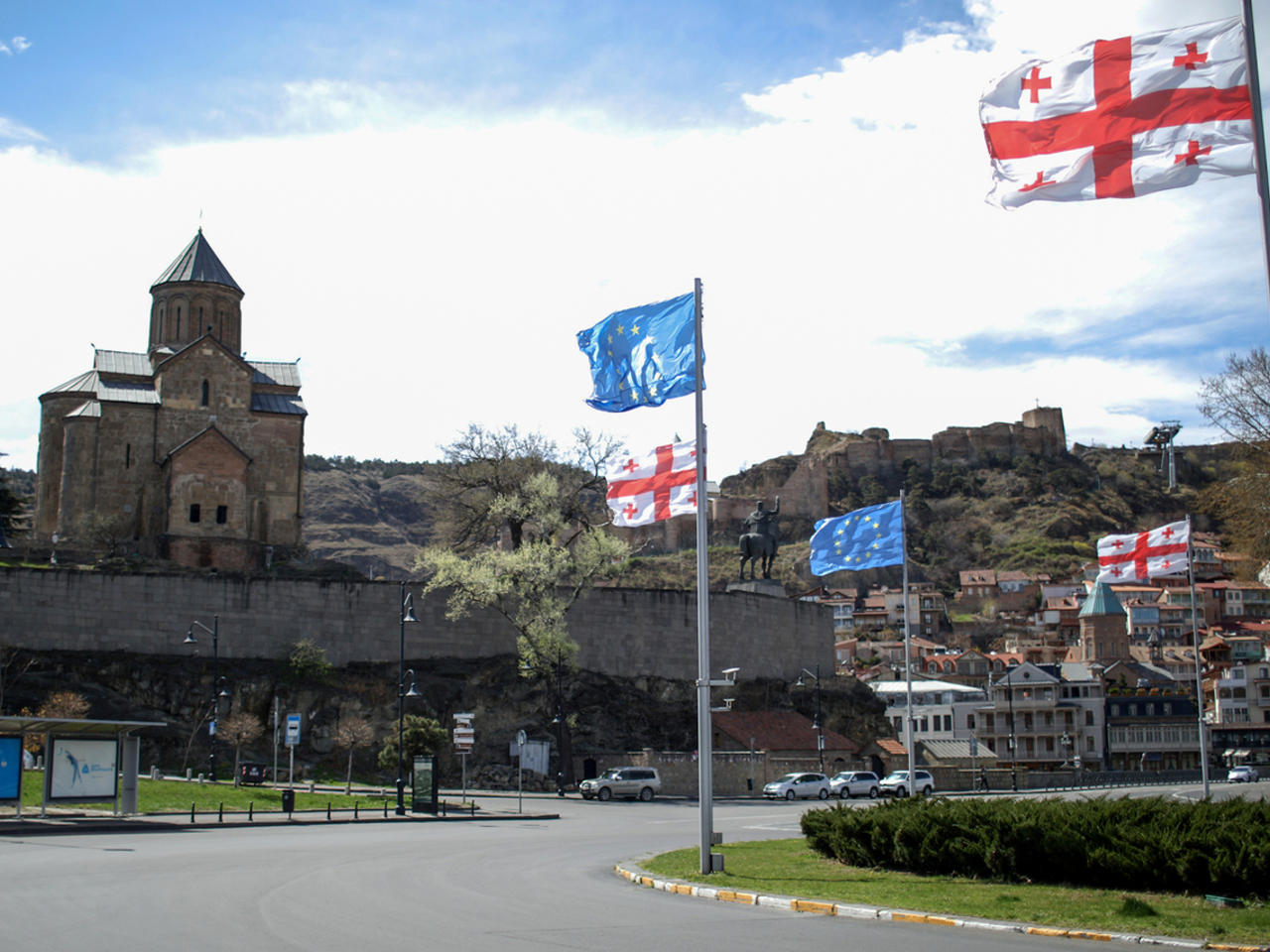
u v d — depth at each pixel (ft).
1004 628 603.67
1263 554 159.53
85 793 126.00
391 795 175.63
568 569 228.22
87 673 200.13
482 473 253.44
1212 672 425.28
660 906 64.39
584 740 228.63
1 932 51.65
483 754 216.54
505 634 240.32
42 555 250.98
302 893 66.28
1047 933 54.49
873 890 68.49
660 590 259.60
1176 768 384.06
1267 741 387.96
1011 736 378.94
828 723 277.85
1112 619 484.74
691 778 210.18
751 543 297.94
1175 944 51.13
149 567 236.63
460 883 73.82
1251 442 155.94
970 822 75.05
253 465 277.44
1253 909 58.08
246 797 153.79
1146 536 135.54
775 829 130.00
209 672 208.23
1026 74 63.00
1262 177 55.67
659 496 90.94
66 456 266.16
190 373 274.98
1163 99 60.13
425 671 228.84
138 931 52.21
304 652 214.28
